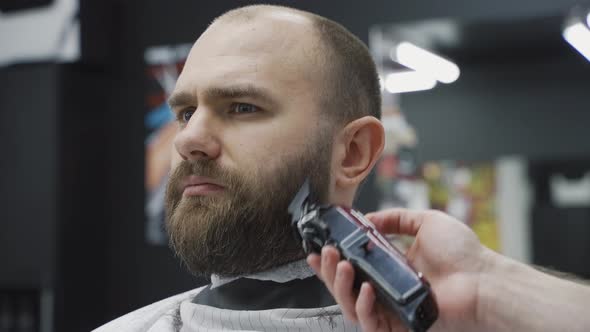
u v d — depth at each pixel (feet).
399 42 9.21
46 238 8.34
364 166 3.09
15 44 8.79
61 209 8.41
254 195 2.72
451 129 13.42
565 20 8.25
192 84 2.87
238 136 2.77
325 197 2.90
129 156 9.01
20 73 8.60
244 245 2.76
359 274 2.21
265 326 2.79
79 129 8.74
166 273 8.68
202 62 2.89
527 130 12.99
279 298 2.90
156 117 8.66
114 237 9.02
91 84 8.98
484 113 13.24
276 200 2.75
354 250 2.22
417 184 13.35
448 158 13.46
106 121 9.11
